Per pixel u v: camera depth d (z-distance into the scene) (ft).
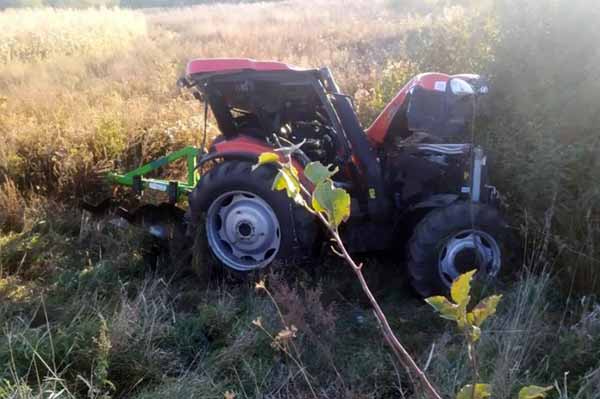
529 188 16.87
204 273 16.93
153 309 14.17
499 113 19.54
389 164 16.97
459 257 15.69
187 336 13.73
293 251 16.33
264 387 12.16
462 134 17.70
